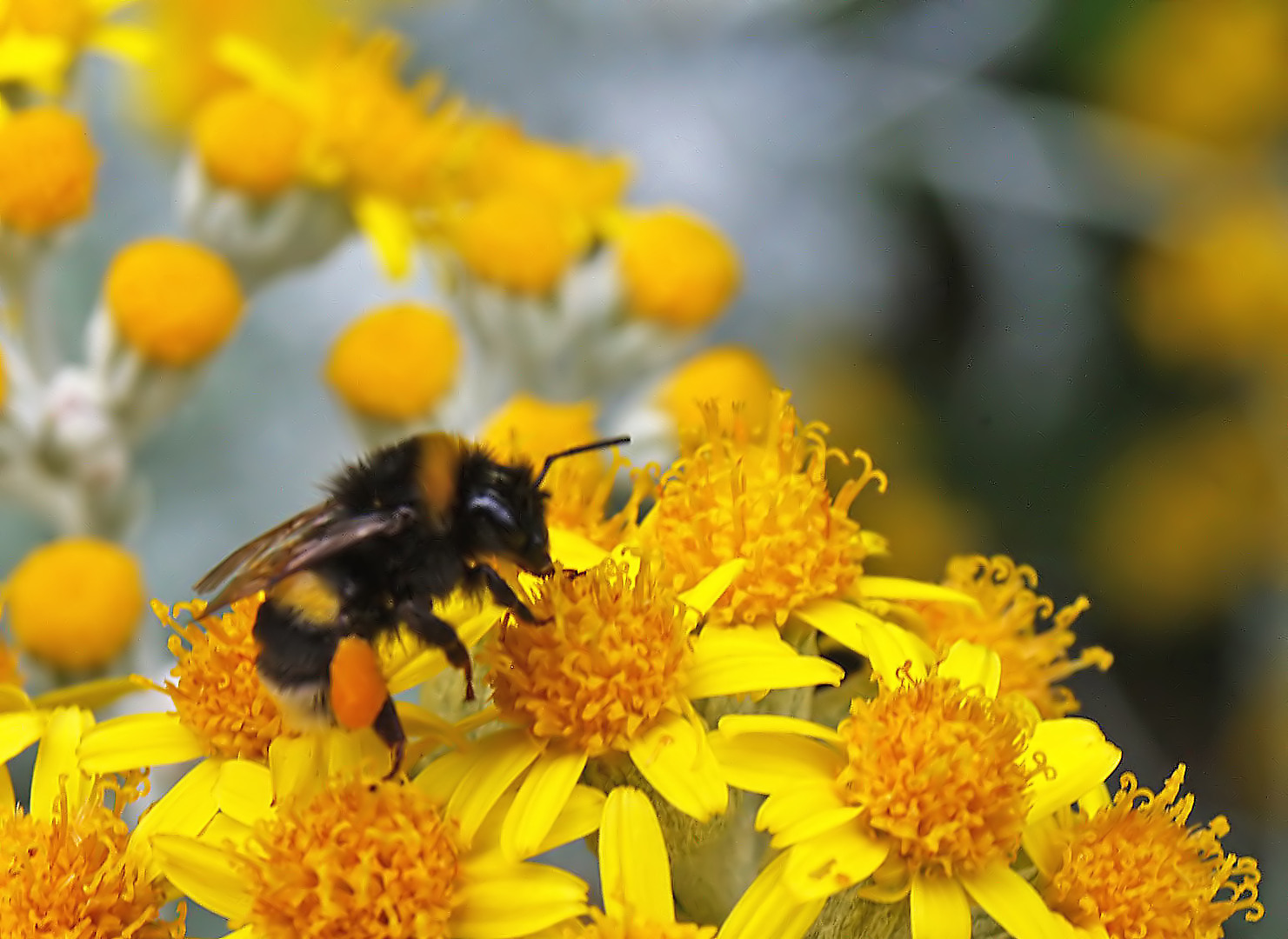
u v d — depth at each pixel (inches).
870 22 13.0
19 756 10.7
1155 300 13.2
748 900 8.4
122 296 10.5
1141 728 12.7
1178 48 12.9
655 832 8.4
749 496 8.9
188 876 8.5
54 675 10.1
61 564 10.1
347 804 8.4
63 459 10.5
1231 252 13.0
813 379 12.6
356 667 8.4
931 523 12.4
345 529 8.6
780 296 12.8
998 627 9.4
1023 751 8.6
